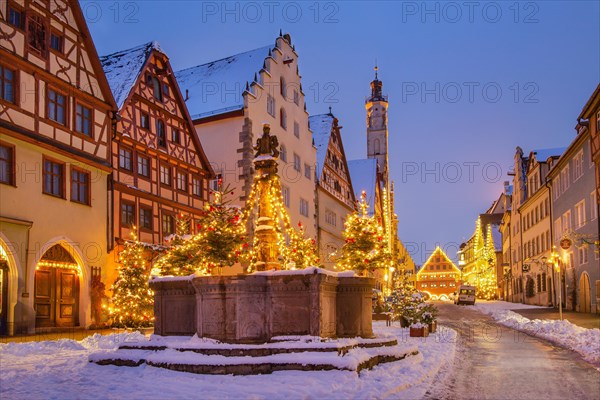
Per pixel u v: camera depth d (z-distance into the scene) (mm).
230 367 11148
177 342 12969
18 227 20125
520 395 9914
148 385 10211
